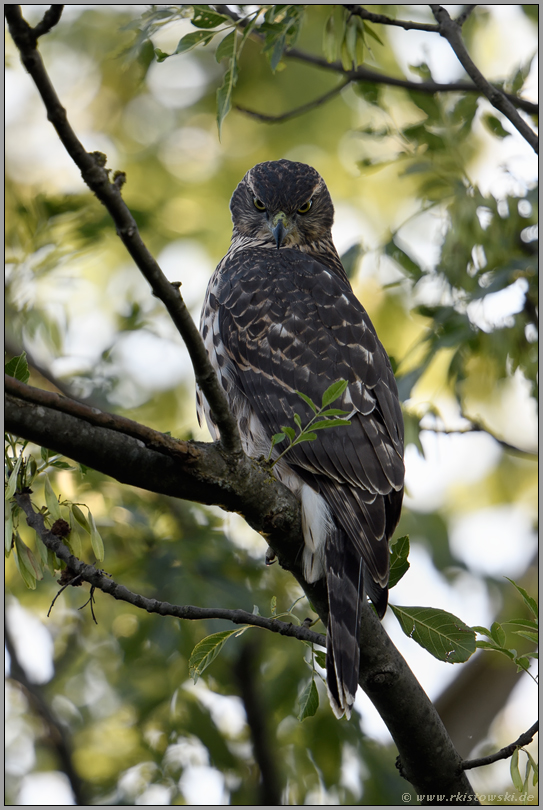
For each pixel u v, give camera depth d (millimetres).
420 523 14320
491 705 13195
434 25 8250
